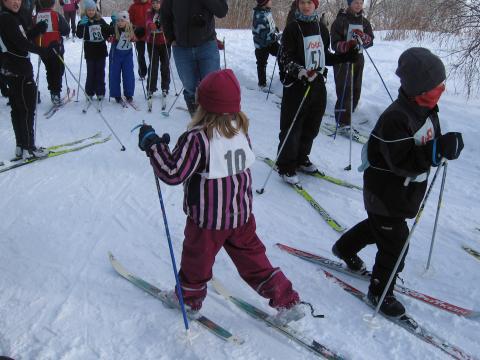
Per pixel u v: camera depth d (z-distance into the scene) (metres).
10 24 4.27
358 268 3.03
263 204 4.03
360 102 6.60
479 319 2.69
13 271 3.02
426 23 7.79
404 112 2.37
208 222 2.25
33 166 4.68
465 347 2.49
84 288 2.86
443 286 3.02
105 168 4.67
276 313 2.68
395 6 11.31
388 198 2.49
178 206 3.95
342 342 2.48
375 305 2.71
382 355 2.41
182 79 5.39
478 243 3.58
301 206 4.03
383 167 2.50
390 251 2.60
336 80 5.83
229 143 2.18
